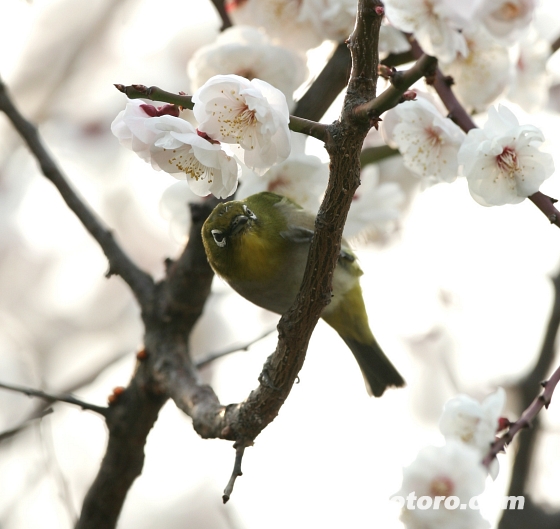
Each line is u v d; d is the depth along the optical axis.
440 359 10.88
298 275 7.59
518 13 5.61
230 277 7.62
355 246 8.08
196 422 6.23
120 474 7.48
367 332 8.13
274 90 4.61
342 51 7.12
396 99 4.54
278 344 5.49
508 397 8.82
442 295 11.09
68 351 11.82
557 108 8.89
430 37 5.29
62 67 11.03
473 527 4.59
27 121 7.64
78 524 7.60
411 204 10.37
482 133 5.23
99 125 10.98
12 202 11.67
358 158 4.71
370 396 8.24
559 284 8.88
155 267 11.76
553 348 8.70
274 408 5.68
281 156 4.66
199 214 7.35
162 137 4.75
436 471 4.69
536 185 5.16
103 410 7.32
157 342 7.30
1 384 6.88
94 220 7.66
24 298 12.06
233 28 6.75
